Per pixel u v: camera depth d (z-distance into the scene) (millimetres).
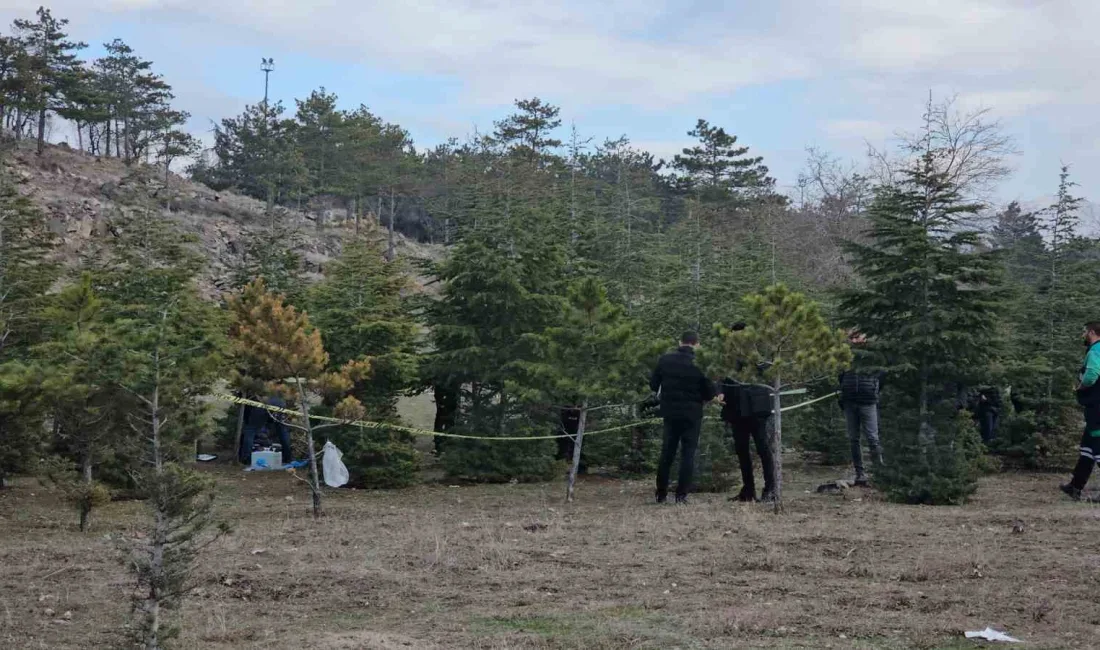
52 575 8492
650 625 6918
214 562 8930
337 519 11781
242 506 13102
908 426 13031
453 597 7785
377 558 9141
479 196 17969
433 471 17656
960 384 13344
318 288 17344
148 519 11547
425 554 9266
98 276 16000
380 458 15305
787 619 6961
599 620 7070
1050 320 18078
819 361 11492
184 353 9102
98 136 79062
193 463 17516
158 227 17359
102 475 12633
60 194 52406
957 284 13375
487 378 16062
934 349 12969
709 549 9352
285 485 15523
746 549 9312
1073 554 8922
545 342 14297
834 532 10117
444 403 18109
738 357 11891
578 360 13695
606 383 13375
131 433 9672
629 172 50000
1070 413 17219
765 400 12844
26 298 14516
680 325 17297
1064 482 15320
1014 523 10625
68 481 10898
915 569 8383
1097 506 12234
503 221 16906
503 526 10953
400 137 72562
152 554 6047
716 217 37312
